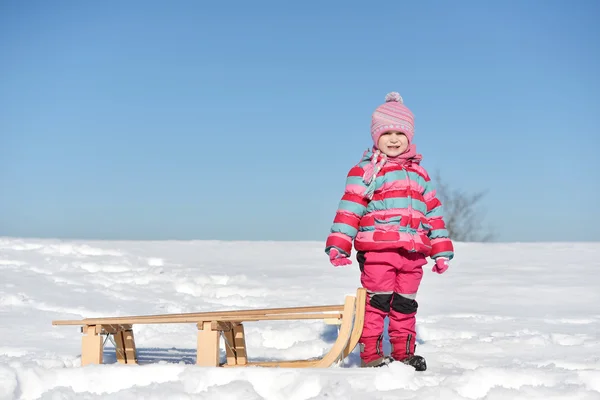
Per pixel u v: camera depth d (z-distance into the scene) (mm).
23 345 4672
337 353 3969
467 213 34219
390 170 4328
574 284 7910
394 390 3322
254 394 3217
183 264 9875
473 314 6184
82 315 5992
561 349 4645
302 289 7691
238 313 4051
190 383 3441
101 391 3574
